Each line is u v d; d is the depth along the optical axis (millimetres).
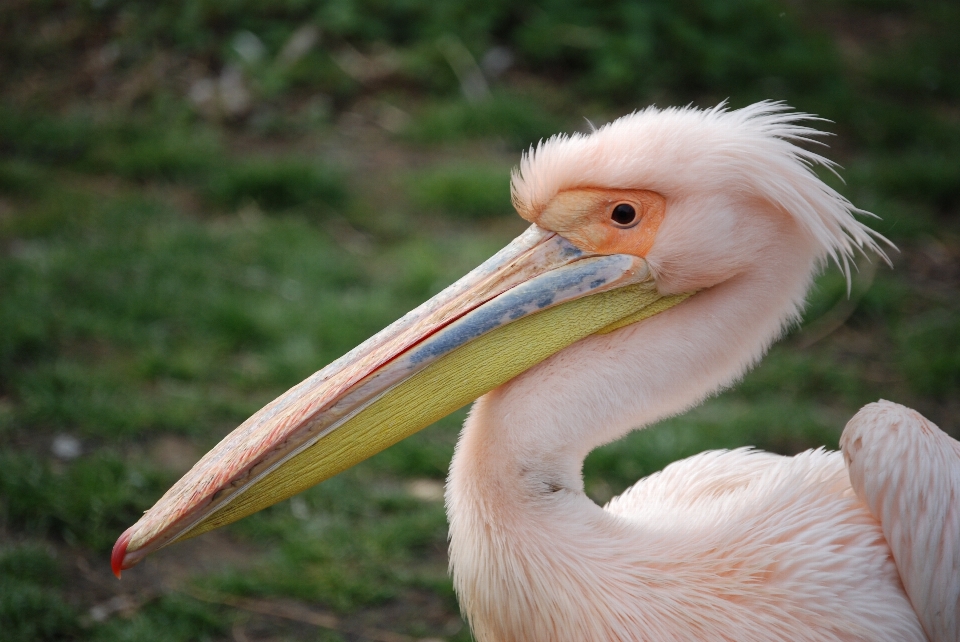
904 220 15523
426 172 16547
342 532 9312
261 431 5500
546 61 19375
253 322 12305
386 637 8266
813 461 6266
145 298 12625
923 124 18703
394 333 5711
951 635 5574
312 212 15344
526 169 5949
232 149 17031
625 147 5715
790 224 5773
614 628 5312
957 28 23844
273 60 18812
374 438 5594
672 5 20094
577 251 5836
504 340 5734
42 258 13148
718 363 5840
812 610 5426
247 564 9023
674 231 5680
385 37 19438
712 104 18812
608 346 5738
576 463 5582
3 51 19047
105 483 9438
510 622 5379
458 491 5535
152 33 19125
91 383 10984
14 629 7836
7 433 10156
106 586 8508
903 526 5480
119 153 16422
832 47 21297
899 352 12781
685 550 5547
